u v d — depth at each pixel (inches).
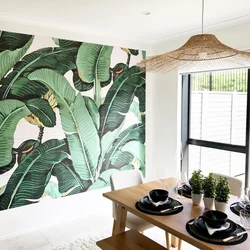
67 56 136.3
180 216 79.8
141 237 94.0
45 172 133.3
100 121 149.6
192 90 163.8
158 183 111.1
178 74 157.2
